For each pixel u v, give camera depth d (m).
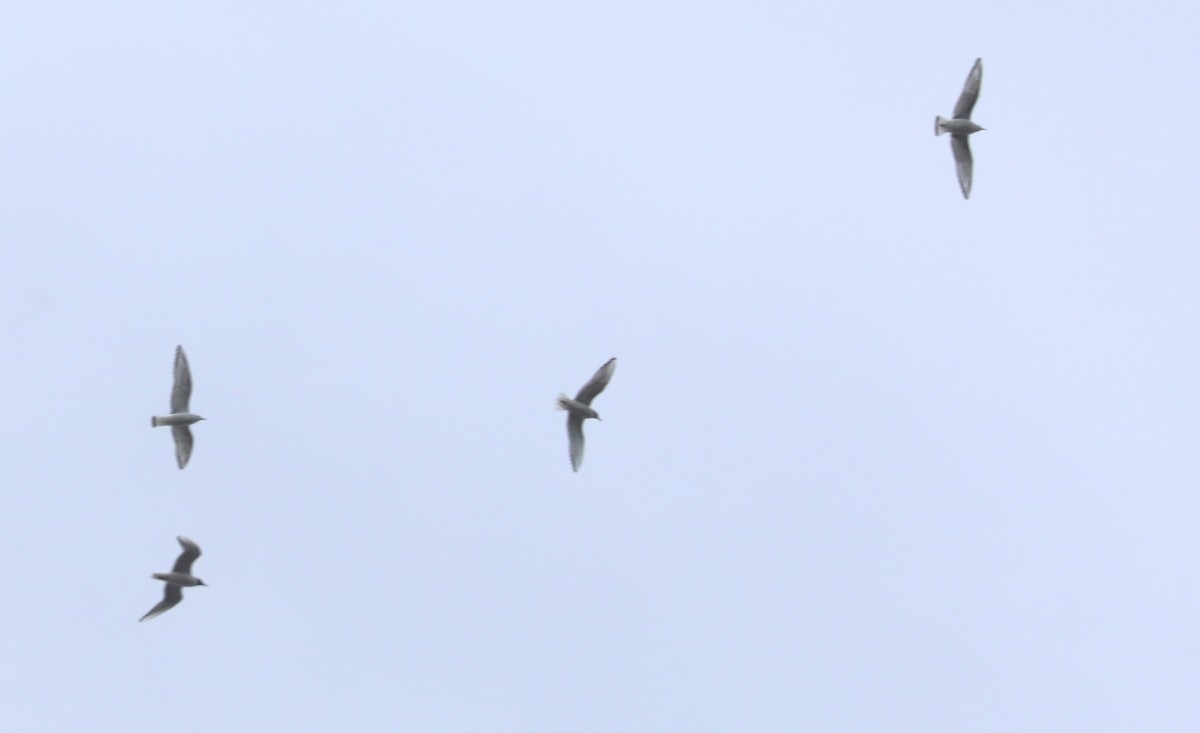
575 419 49.69
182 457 47.84
